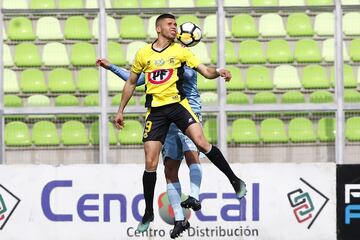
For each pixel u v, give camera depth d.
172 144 24.45
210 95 33.69
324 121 33.53
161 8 33.78
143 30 34.75
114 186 32.00
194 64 22.58
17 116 33.34
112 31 34.59
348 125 33.28
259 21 35.22
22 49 34.69
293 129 33.59
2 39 33.06
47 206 31.97
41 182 32.00
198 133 22.39
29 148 33.44
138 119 33.66
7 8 34.78
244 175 31.92
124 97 23.59
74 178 32.00
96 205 32.00
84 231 31.97
